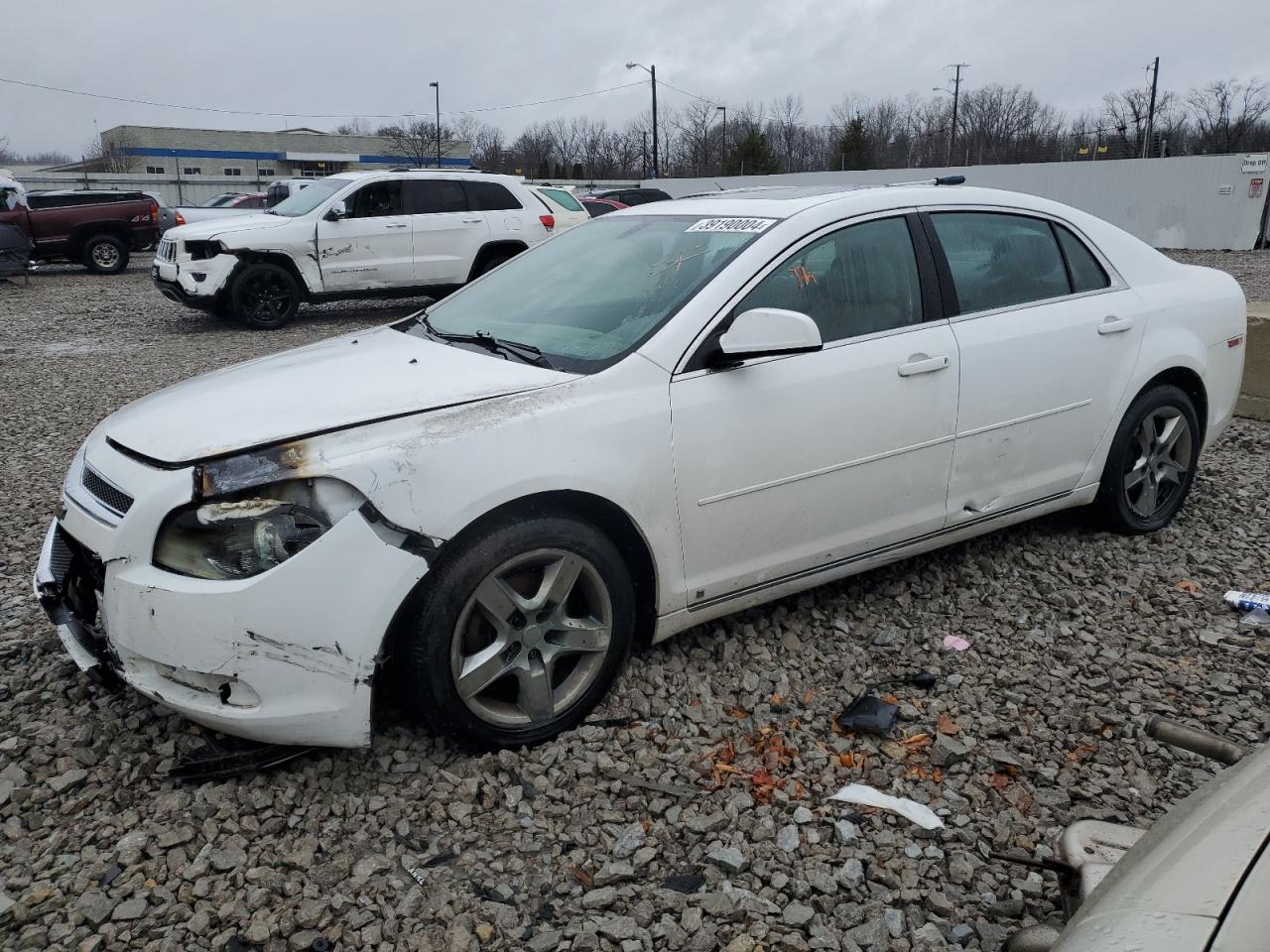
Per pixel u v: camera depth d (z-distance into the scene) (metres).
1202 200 25.80
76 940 2.36
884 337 3.69
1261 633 3.88
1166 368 4.53
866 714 3.27
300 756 2.99
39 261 22.42
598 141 67.44
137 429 3.07
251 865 2.61
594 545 3.09
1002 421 4.01
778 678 3.51
